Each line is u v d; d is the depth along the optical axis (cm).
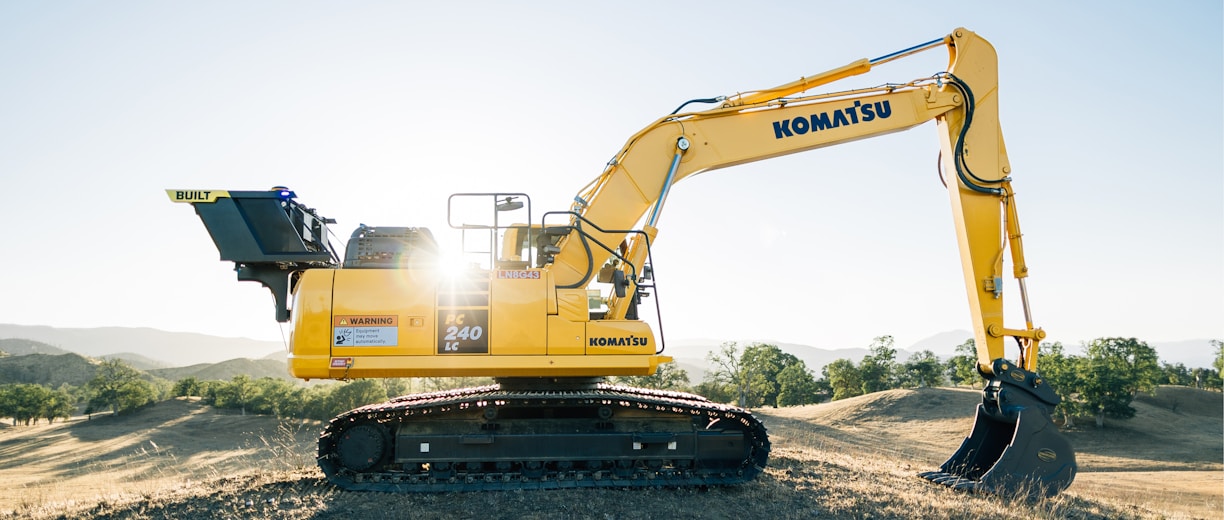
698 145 1084
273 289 986
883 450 4156
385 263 956
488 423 956
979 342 1130
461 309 921
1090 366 6912
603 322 945
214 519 805
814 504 918
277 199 962
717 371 7131
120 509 840
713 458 976
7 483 4653
